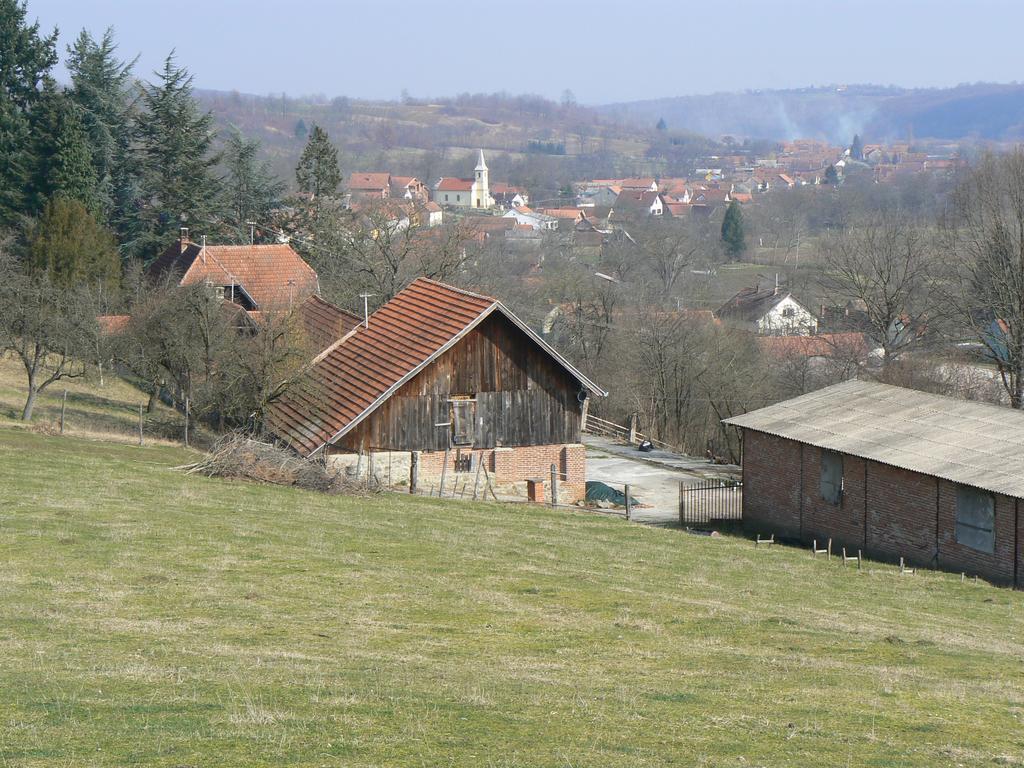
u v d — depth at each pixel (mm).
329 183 95188
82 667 14844
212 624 18375
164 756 11266
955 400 39000
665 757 12250
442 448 40719
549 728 13117
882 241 72562
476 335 40938
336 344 46656
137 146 95562
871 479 35125
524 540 30469
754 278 141000
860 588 28344
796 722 14227
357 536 28172
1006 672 18797
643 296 90875
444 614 20484
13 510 26312
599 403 75875
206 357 45656
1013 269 59469
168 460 39250
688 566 29016
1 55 91938
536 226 199625
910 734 14055
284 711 13102
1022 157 61438
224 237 92188
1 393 53688
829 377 71062
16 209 84000
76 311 49906
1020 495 29516
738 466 52812
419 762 11516
